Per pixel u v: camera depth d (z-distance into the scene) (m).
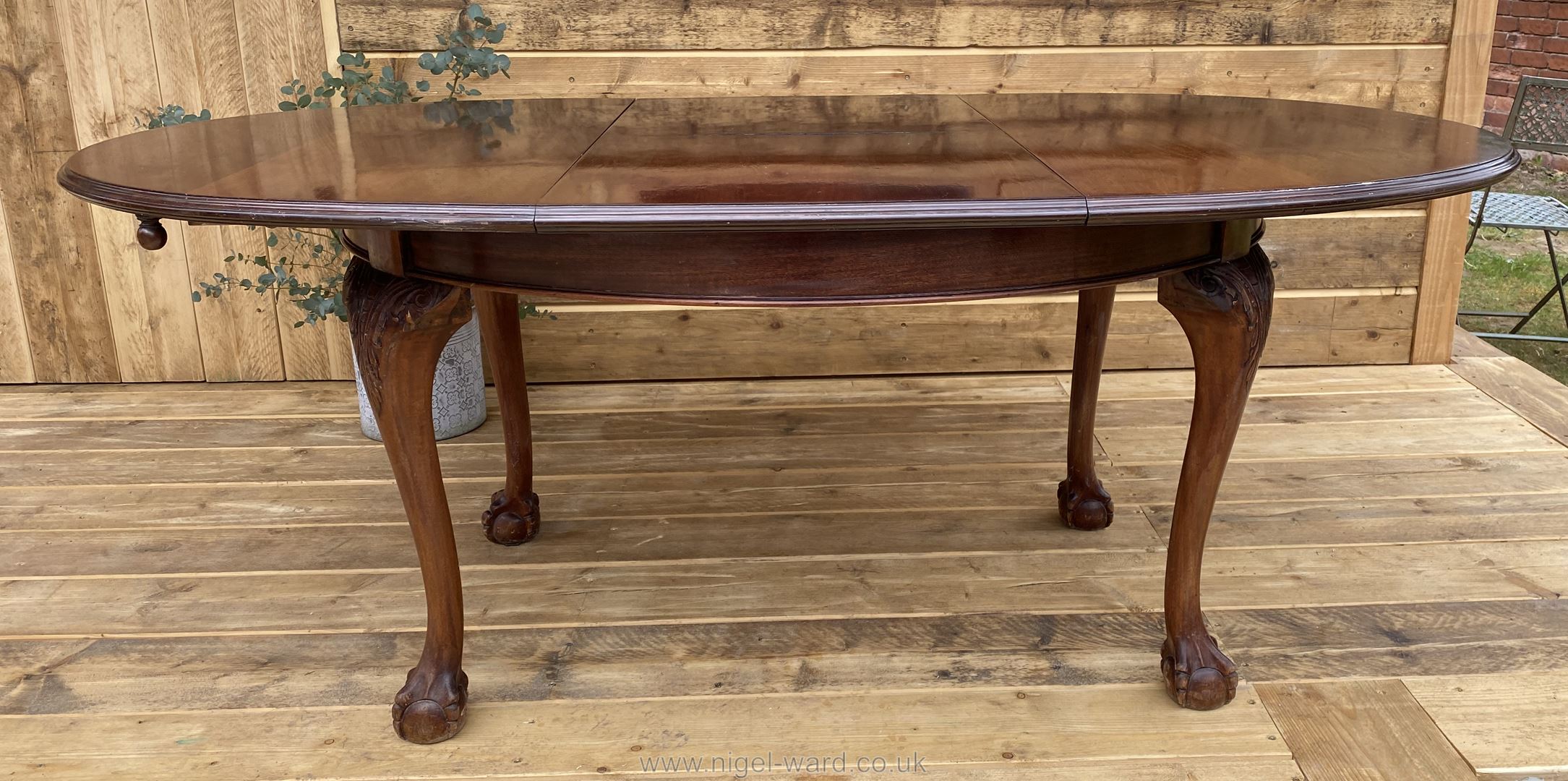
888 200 1.11
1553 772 1.45
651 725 1.57
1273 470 2.44
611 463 2.53
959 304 3.01
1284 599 1.90
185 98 2.78
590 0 2.74
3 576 2.01
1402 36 2.86
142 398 2.94
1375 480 2.38
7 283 2.92
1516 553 2.05
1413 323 3.10
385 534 2.18
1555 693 1.62
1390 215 2.99
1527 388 2.93
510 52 2.77
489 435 2.70
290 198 1.14
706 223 1.08
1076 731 1.55
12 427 2.74
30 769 1.49
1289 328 3.10
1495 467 2.44
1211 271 1.39
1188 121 1.71
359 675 1.71
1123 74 2.87
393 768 1.49
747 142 1.55
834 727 1.56
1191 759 1.49
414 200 1.13
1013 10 2.80
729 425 2.74
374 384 1.40
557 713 1.60
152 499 2.34
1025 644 1.77
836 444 2.62
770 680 1.68
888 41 2.82
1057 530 2.17
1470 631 1.79
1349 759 1.48
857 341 3.04
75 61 2.74
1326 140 1.48
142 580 2.00
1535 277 4.31
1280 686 1.65
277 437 2.68
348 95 2.63
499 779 1.47
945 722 1.57
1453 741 1.51
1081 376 2.07
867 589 1.95
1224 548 2.09
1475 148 1.38
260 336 3.00
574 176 1.28
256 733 1.56
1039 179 1.23
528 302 2.85
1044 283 1.28
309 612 1.89
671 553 2.09
